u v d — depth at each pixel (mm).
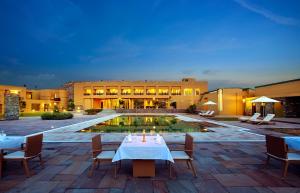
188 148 5344
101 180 4770
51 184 4535
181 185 4480
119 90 57219
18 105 24516
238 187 4375
